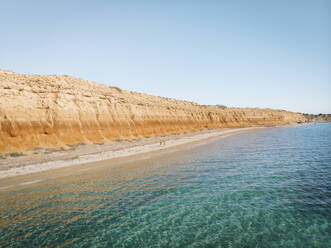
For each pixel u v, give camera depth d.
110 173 22.33
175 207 14.34
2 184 18.91
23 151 28.50
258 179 19.77
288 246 10.06
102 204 14.90
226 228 11.77
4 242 10.76
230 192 16.67
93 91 51.66
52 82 44.75
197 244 10.45
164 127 66.44
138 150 37.66
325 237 10.69
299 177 20.17
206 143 48.25
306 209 13.61
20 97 32.56
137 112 58.28
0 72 40.06
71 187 18.08
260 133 78.88
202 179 20.00
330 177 20.00
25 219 12.90
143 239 10.98
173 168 24.31
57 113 36.12
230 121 117.94
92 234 11.45
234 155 32.03
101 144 39.47
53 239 11.02
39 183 19.11
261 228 11.65
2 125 28.34
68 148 33.50
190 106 112.88
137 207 14.45
